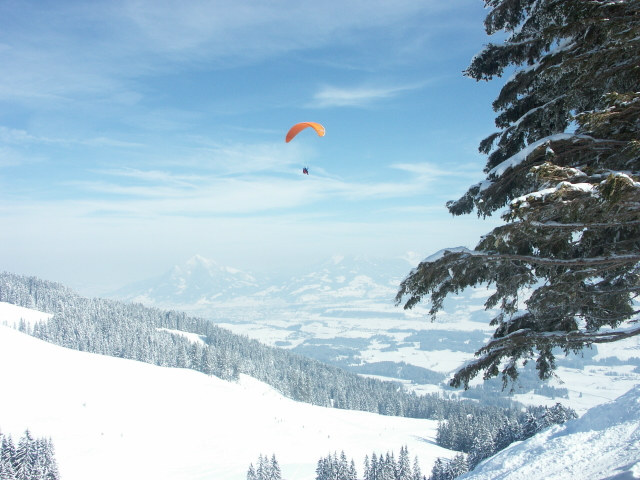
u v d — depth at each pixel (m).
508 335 7.75
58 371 122.06
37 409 101.19
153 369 141.88
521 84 7.97
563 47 6.87
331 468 67.56
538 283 7.11
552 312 7.67
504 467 7.50
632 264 7.32
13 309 185.50
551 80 6.95
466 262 6.93
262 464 72.81
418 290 7.10
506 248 6.71
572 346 7.70
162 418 110.06
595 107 6.88
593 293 7.01
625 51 5.85
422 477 77.50
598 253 7.15
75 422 99.38
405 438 124.06
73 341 152.50
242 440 105.75
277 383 167.12
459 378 8.12
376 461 72.94
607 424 7.18
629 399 7.34
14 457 59.25
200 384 137.88
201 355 155.38
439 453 109.88
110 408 109.06
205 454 95.69
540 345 7.80
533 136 8.03
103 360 139.25
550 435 7.98
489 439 71.25
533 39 7.49
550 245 6.65
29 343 135.50
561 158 6.79
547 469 6.59
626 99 5.22
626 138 6.08
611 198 4.59
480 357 8.10
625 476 5.07
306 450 104.38
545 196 5.07
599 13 5.90
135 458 89.31
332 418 137.38
